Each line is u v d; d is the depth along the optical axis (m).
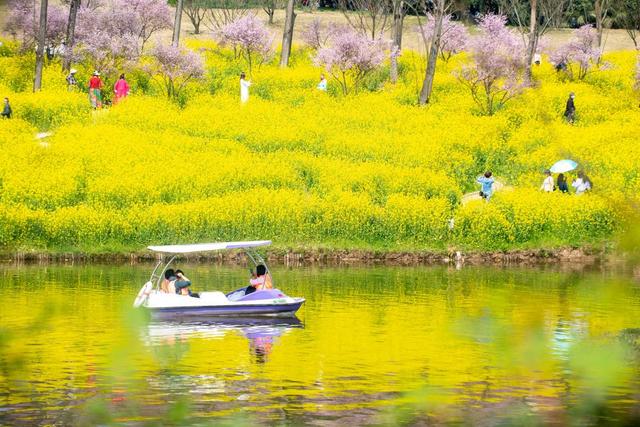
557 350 21.94
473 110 76.31
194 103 75.94
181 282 33.12
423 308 33.38
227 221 48.22
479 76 75.31
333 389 21.03
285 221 48.53
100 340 27.25
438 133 66.00
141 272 42.81
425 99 78.94
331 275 42.69
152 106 71.62
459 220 49.16
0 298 34.22
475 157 62.47
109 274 41.94
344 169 56.78
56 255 46.47
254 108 73.12
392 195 51.50
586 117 74.75
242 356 25.50
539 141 64.38
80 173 54.47
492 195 54.47
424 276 42.53
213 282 40.03
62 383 21.16
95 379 21.81
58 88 77.69
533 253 48.53
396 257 48.00
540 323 10.59
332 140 64.00
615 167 56.41
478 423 16.30
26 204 50.97
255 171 55.66
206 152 61.12
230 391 20.81
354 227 48.88
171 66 77.62
